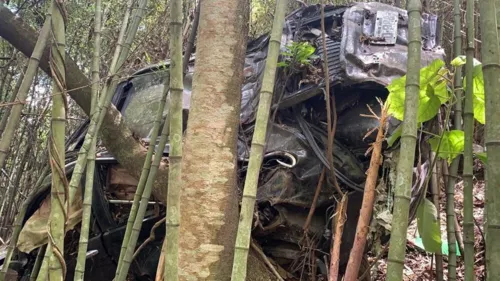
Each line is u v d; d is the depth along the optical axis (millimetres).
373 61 2625
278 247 2881
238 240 1293
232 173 2121
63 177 1401
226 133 2115
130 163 2781
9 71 4844
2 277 1966
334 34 2947
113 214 3125
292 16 3270
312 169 2746
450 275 1849
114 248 3059
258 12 6402
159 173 2748
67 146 3824
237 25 2191
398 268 1110
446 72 1753
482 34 1119
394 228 1136
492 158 1062
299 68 2801
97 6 1950
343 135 2744
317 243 2807
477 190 5152
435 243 1788
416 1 1229
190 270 2012
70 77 2377
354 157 2738
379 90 2646
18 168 5234
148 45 5410
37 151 5285
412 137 1163
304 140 2811
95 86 1879
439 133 2213
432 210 1821
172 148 1308
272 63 1365
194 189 2074
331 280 1902
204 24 2205
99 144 3344
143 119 3652
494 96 1077
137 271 3021
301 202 2697
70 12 4922
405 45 2822
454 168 1936
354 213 2736
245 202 1311
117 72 2049
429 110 1740
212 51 2158
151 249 2979
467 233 1370
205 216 2043
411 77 1185
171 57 1333
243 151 3027
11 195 5422
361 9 2934
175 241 1285
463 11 5195
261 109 1352
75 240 3172
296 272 2924
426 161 2467
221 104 2123
